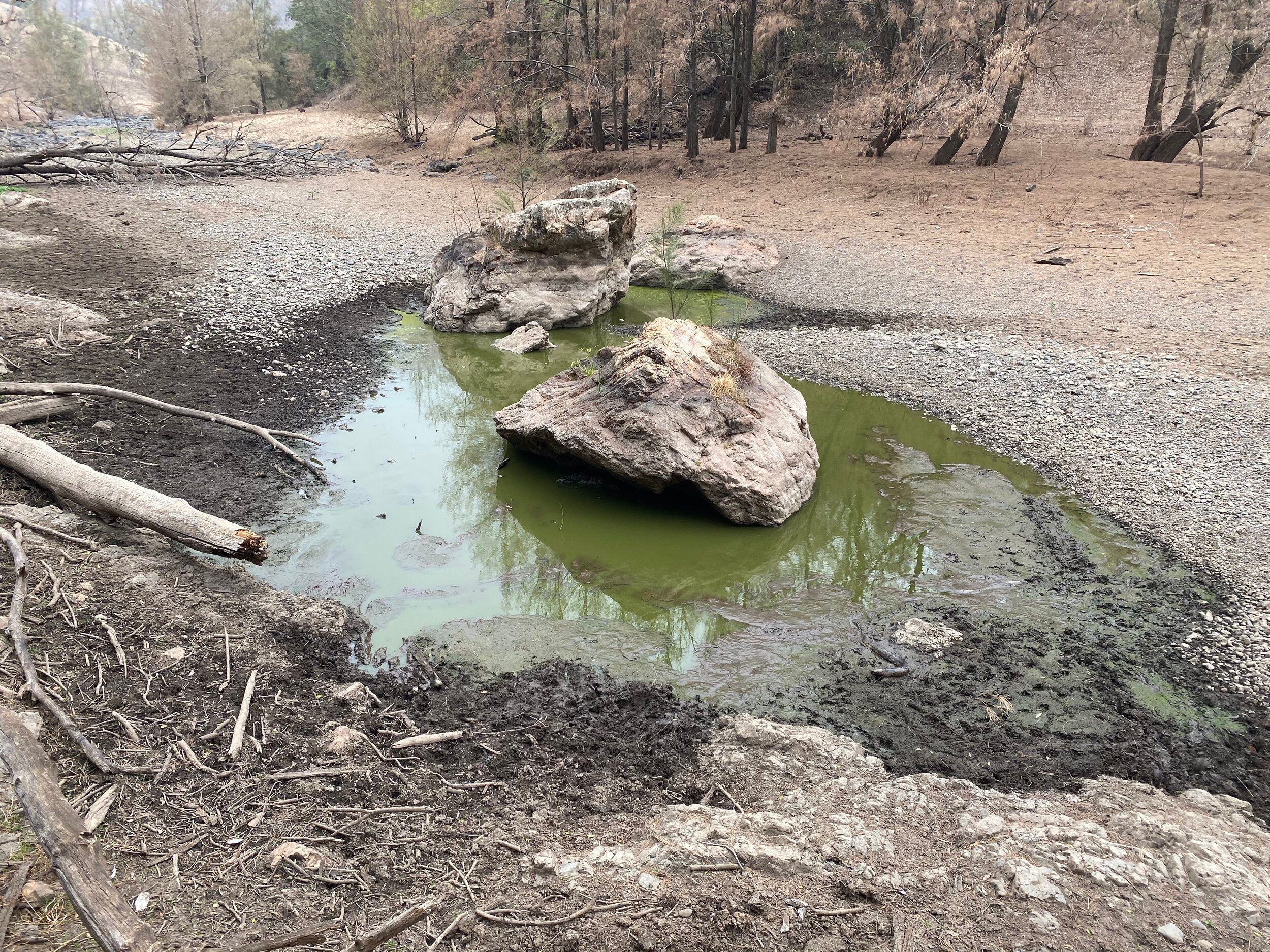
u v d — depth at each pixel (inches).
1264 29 726.5
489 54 1062.4
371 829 156.3
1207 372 411.2
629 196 548.4
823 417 392.8
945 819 166.1
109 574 223.9
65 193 788.0
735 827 159.9
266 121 1610.5
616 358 311.1
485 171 1047.6
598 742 188.7
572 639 228.5
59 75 1878.7
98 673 187.2
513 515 299.7
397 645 223.6
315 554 264.5
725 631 238.7
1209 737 200.7
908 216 741.9
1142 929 139.1
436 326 514.6
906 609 249.3
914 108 882.8
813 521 302.0
